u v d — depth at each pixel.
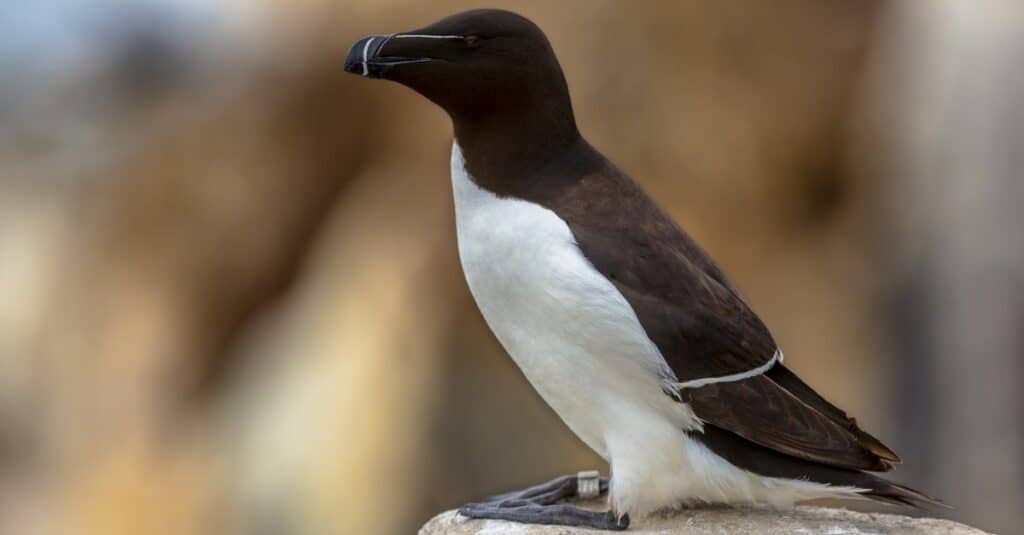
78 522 13.66
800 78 13.19
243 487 12.70
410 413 12.09
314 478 12.23
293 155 13.41
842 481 6.67
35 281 14.31
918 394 13.20
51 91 15.06
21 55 15.20
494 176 6.68
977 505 12.85
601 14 12.70
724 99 13.02
